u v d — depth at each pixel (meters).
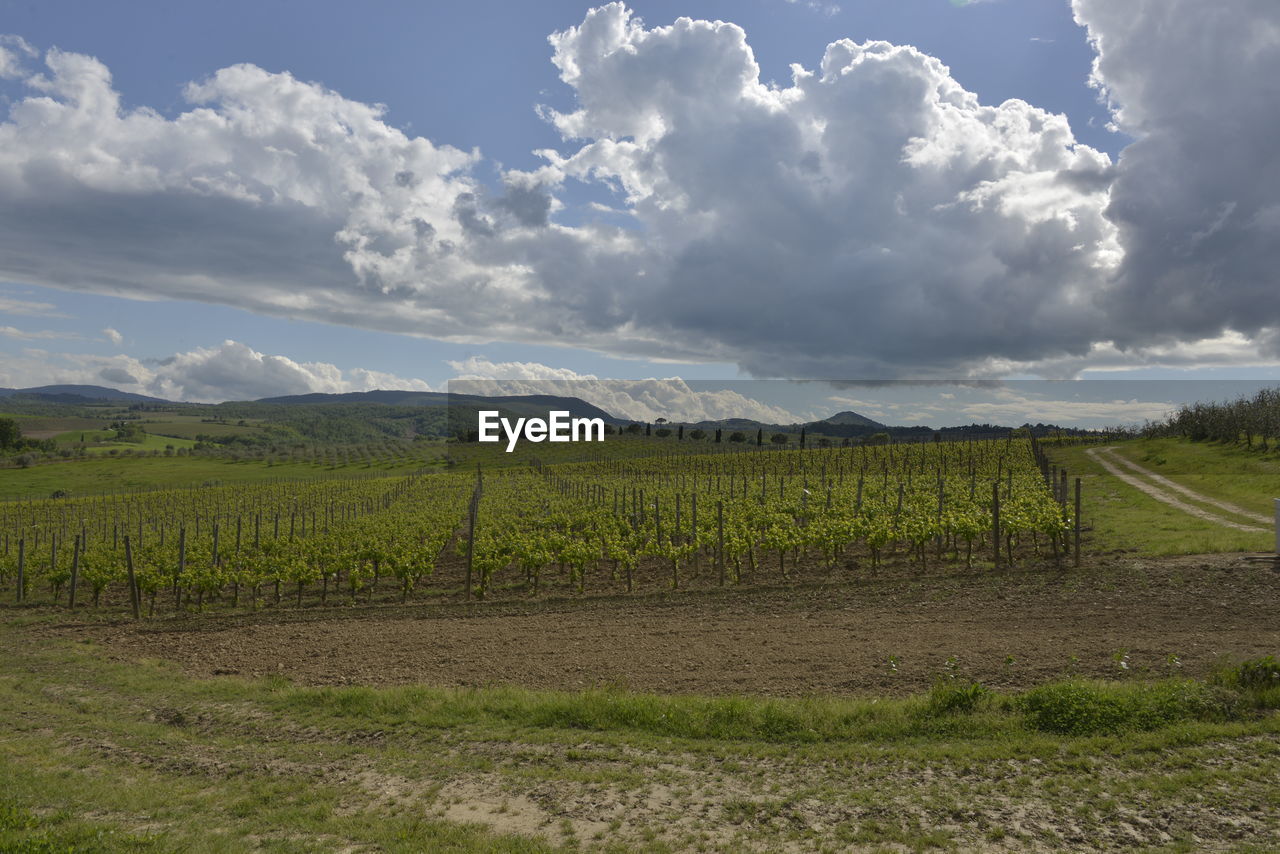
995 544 20.27
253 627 20.48
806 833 7.10
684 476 58.09
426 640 17.08
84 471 101.06
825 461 63.06
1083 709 9.17
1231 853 6.22
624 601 20.64
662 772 8.74
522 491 51.50
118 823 7.77
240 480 90.94
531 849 6.89
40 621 23.81
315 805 8.22
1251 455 50.38
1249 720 8.80
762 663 13.27
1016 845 6.62
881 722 9.66
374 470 99.12
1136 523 24.95
